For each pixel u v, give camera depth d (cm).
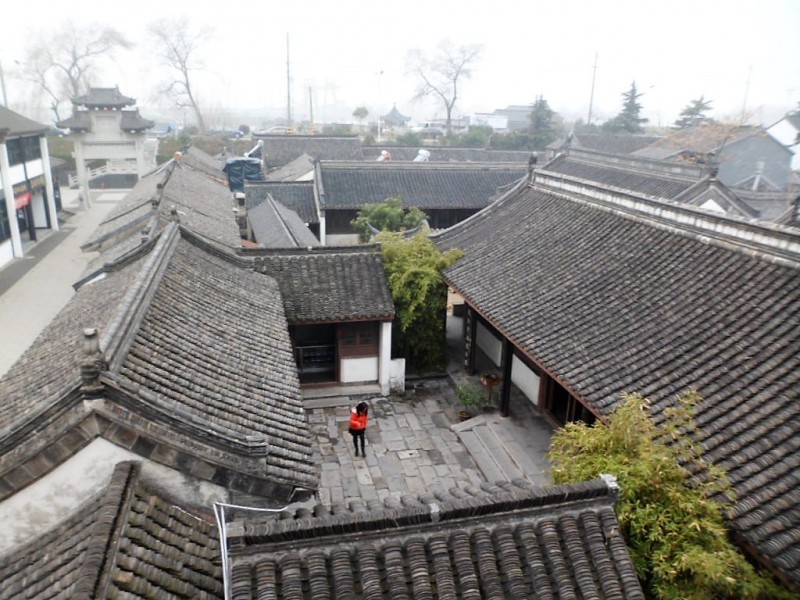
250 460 860
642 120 8212
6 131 3353
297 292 1961
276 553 627
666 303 1341
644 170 3222
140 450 815
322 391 2033
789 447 885
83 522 783
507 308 1597
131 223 2414
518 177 4159
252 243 3125
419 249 2094
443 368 2188
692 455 896
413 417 1914
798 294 1165
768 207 3753
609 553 684
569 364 1270
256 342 1321
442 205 3816
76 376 978
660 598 744
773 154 5378
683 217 1528
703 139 5675
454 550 656
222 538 773
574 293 1538
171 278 1409
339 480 1591
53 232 4156
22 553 796
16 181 3591
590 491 702
